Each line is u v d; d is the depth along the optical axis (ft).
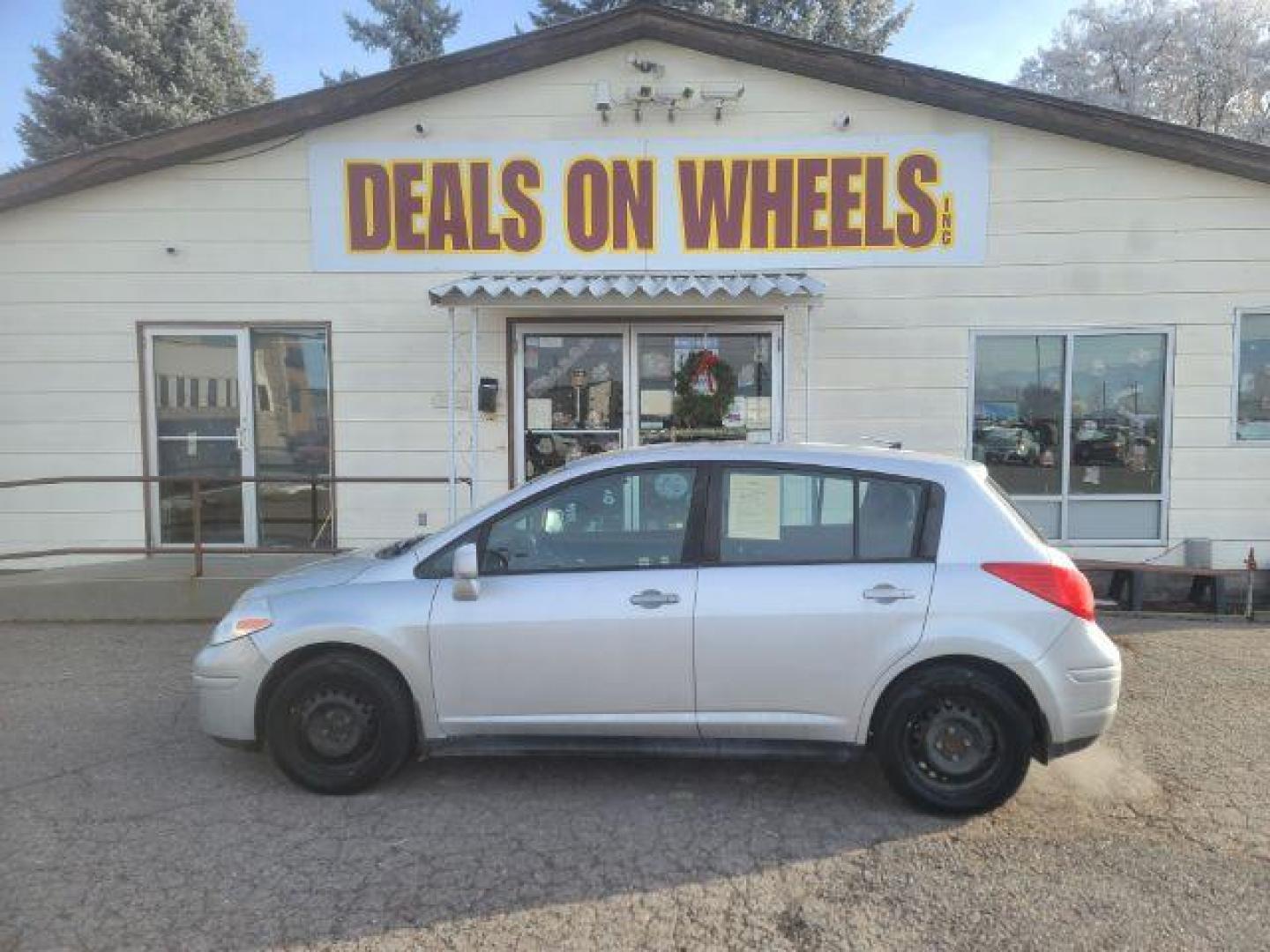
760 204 29.12
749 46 28.45
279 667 14.64
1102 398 29.35
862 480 14.52
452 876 12.27
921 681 13.88
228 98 87.71
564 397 29.84
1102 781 15.31
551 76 28.96
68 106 80.84
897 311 29.22
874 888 12.03
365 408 29.81
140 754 16.42
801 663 13.93
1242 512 29.19
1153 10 111.75
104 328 29.68
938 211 28.94
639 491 14.76
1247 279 28.68
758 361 29.68
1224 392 28.99
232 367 29.94
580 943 10.81
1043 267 28.99
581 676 14.19
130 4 82.89
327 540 30.27
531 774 15.62
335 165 29.22
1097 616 27.02
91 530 30.17
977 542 14.15
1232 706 19.01
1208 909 11.50
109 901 11.61
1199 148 28.09
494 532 14.82
